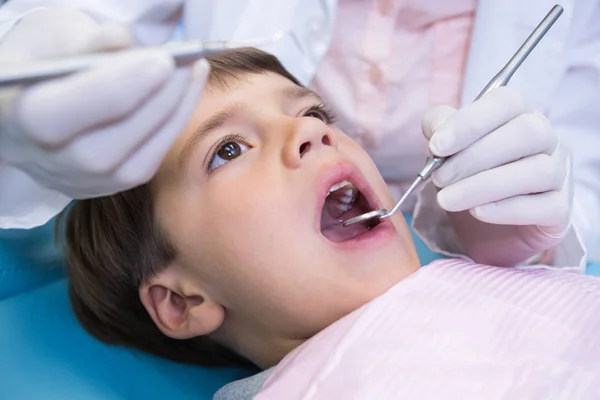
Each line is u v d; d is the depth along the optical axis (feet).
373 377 2.06
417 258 2.66
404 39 3.71
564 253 3.27
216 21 3.49
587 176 3.76
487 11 3.44
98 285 3.10
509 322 2.19
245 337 2.87
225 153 2.59
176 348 3.16
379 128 3.85
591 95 3.75
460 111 2.56
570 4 3.39
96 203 2.98
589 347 2.09
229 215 2.47
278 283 2.45
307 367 2.19
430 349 2.11
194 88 1.82
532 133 2.58
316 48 3.58
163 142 1.87
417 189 3.71
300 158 2.45
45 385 2.80
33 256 3.45
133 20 3.26
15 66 1.55
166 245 2.68
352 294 2.44
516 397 1.95
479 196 2.56
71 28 1.93
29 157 1.85
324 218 2.77
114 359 3.01
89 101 1.61
